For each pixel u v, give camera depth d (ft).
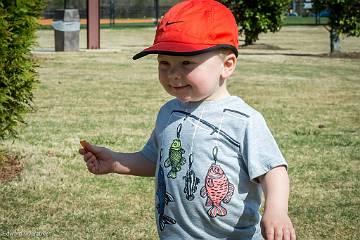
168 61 9.66
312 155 27.48
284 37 119.96
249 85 51.37
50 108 38.47
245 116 9.73
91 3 85.61
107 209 20.13
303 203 20.99
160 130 10.39
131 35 121.80
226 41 9.62
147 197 21.44
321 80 55.62
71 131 31.63
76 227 18.52
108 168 11.01
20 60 23.12
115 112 37.52
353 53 80.43
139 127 33.12
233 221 9.71
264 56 79.51
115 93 45.55
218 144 9.72
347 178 24.02
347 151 28.37
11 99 22.80
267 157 9.48
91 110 38.11
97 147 11.02
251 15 89.45
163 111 10.54
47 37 113.09
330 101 43.37
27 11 23.13
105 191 21.91
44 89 46.83
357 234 18.43
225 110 9.86
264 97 44.75
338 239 18.03
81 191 21.83
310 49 92.89
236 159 9.70
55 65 63.77
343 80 55.88
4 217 19.11
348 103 42.57
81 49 85.30
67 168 24.59
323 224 19.13
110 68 62.44
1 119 23.06
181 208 9.82
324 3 79.82
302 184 23.11
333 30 81.66
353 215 19.90
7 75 22.86
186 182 9.78
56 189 21.95
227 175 9.66
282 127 33.68
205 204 9.69
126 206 20.47
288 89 49.26
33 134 30.55
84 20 166.30
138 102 41.50
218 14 9.69
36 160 25.48
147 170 11.02
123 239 17.71
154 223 19.04
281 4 89.35
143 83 51.55
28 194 21.29
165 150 10.09
